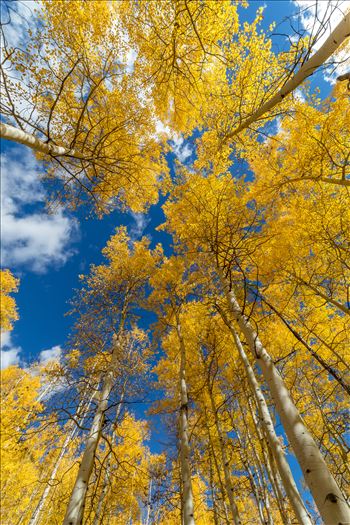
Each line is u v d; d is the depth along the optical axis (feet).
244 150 17.06
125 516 30.66
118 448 23.09
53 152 8.74
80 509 10.75
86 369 17.10
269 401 17.80
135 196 15.96
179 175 18.97
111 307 20.10
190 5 10.06
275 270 15.66
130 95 14.34
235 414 23.41
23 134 7.41
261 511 15.81
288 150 16.26
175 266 19.42
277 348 18.02
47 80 11.84
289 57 12.16
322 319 17.02
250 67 13.25
